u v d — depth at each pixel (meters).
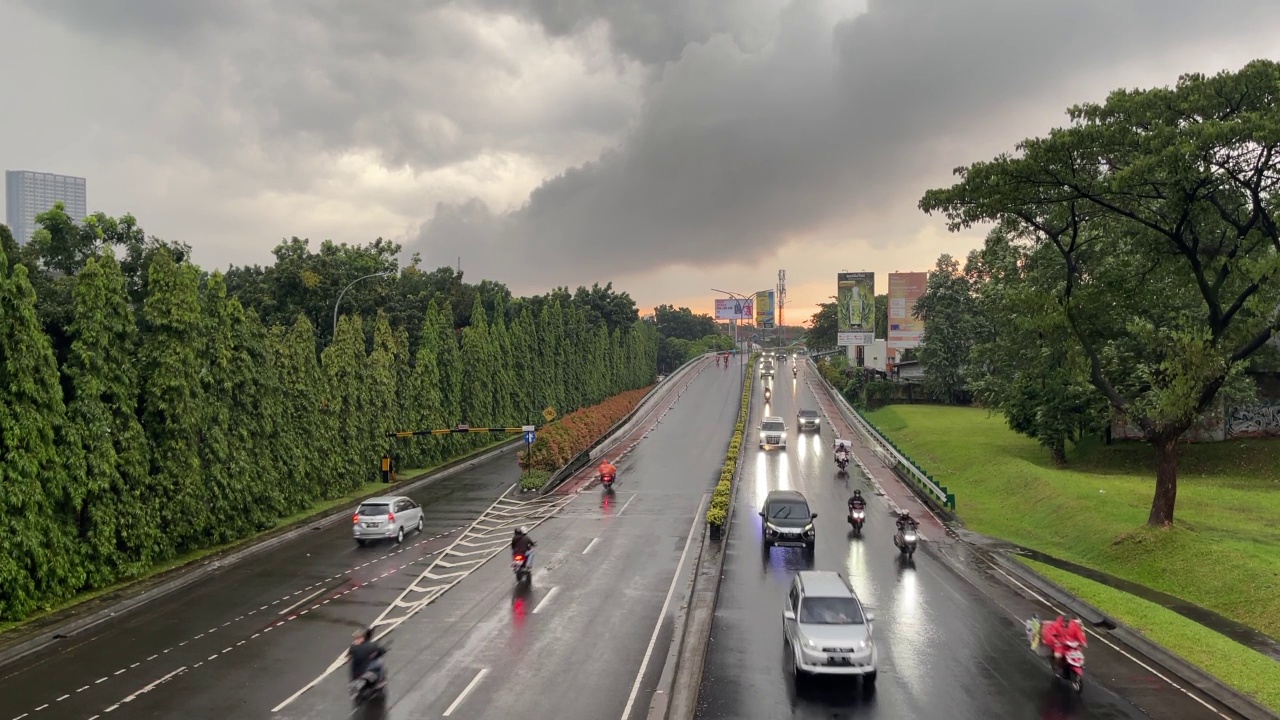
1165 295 35.19
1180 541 26.83
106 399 27.80
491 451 66.00
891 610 22.45
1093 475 42.38
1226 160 25.66
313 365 42.16
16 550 22.95
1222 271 29.67
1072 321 31.84
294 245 63.06
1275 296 26.62
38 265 31.53
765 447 60.66
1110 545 29.00
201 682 17.83
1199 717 15.27
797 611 18.28
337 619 22.47
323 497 42.47
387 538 32.94
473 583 26.02
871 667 16.77
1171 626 20.31
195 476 30.56
